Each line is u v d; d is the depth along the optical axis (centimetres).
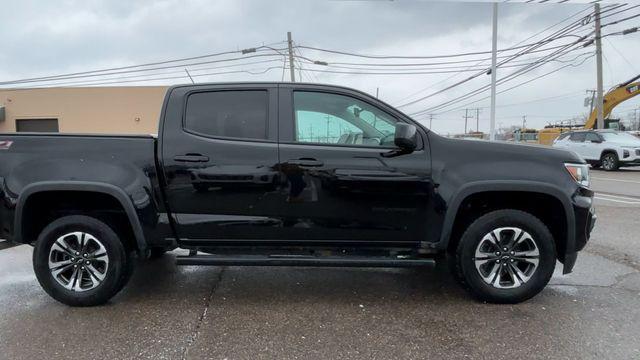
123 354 333
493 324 379
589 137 2045
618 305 417
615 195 1172
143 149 409
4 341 353
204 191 407
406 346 343
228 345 346
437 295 447
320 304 426
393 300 435
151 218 409
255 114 418
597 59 2466
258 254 418
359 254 422
